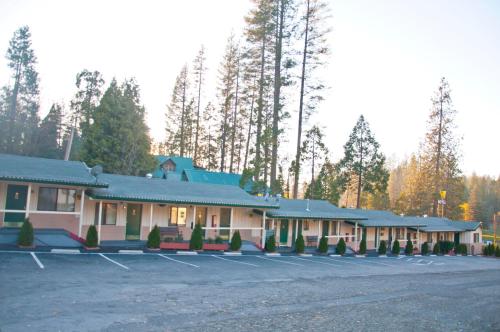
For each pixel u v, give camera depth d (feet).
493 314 46.06
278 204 96.99
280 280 57.82
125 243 78.54
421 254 141.38
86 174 75.10
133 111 146.92
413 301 50.34
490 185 392.88
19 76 209.97
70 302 35.91
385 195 232.32
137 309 35.68
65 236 71.51
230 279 54.85
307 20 132.57
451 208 208.03
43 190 72.18
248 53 139.74
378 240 135.95
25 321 29.76
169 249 79.77
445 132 204.54
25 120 203.41
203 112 209.77
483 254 167.32
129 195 75.46
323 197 172.14
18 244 63.16
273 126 128.98
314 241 113.29
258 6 134.62
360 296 50.80
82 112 182.80
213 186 100.48
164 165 186.80
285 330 33.06
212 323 33.32
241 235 97.40
